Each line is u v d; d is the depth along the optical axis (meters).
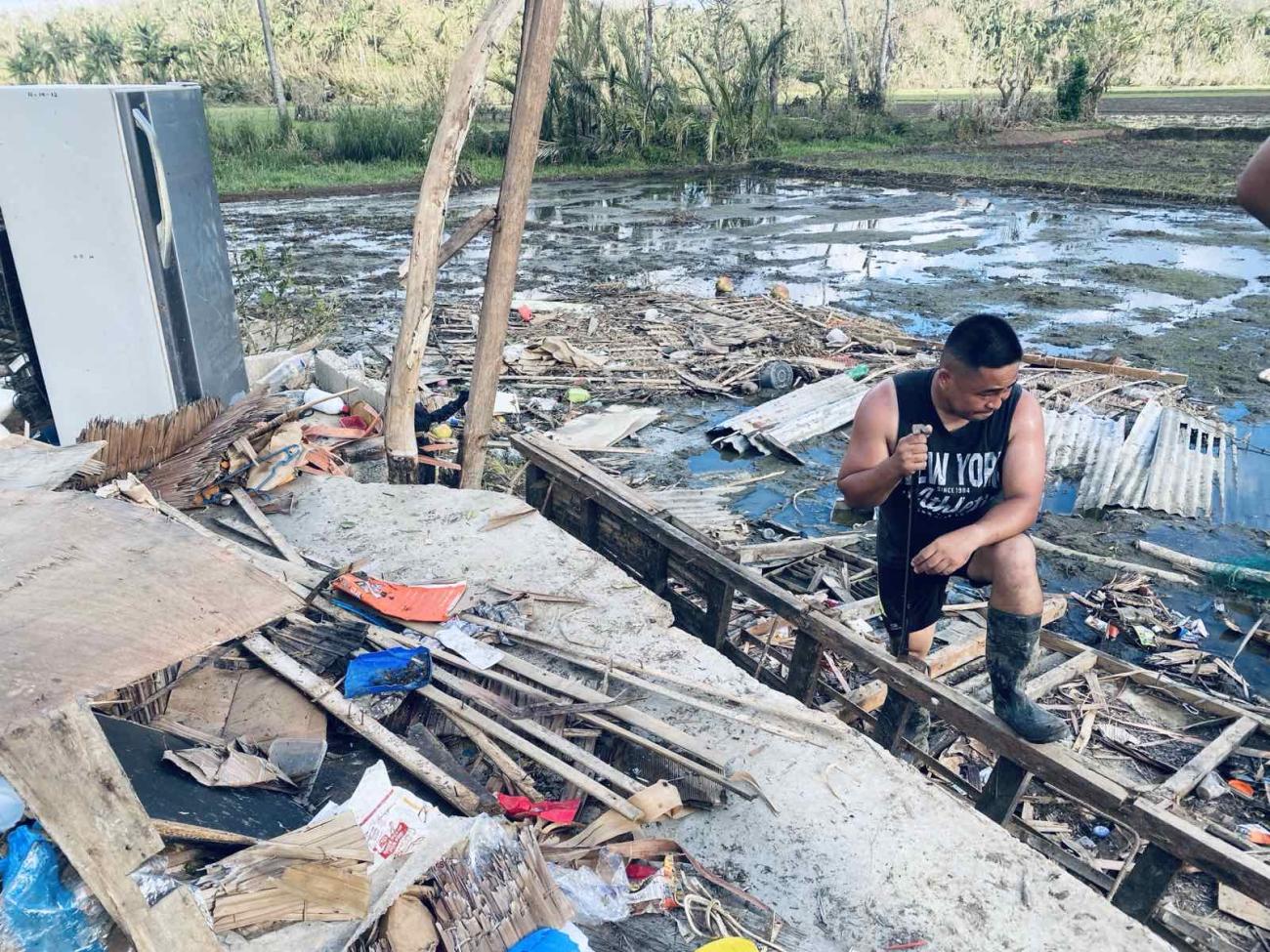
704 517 6.62
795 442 8.27
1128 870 3.41
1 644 1.46
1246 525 6.80
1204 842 2.61
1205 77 64.69
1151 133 36.41
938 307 13.02
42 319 5.03
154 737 2.57
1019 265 15.89
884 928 2.45
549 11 4.57
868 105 40.78
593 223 20.36
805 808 2.83
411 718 3.15
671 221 20.62
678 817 2.82
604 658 3.42
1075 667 4.59
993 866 2.65
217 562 1.75
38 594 1.62
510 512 4.64
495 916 2.17
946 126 38.69
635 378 9.80
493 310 5.12
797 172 29.81
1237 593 5.90
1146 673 4.61
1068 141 35.75
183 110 5.24
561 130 30.50
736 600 5.16
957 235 18.77
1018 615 3.08
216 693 3.02
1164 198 22.75
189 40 43.50
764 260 16.31
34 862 1.81
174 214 5.07
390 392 5.13
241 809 2.39
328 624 3.51
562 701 3.19
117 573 1.69
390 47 44.91
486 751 2.97
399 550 4.29
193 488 4.55
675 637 3.67
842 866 2.63
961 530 3.15
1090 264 15.97
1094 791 2.86
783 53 33.28
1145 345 11.18
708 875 2.56
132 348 5.14
